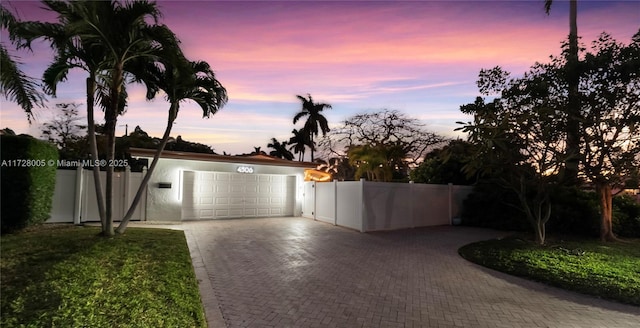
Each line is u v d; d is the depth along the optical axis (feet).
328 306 14.43
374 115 88.38
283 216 50.01
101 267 16.47
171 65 25.43
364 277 19.13
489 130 27.96
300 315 13.35
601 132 28.58
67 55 22.94
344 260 23.25
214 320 12.57
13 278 14.15
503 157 29.09
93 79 24.21
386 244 30.32
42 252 18.66
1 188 24.45
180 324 11.34
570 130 28.22
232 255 23.62
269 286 16.94
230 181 46.06
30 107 20.61
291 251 25.62
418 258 24.73
